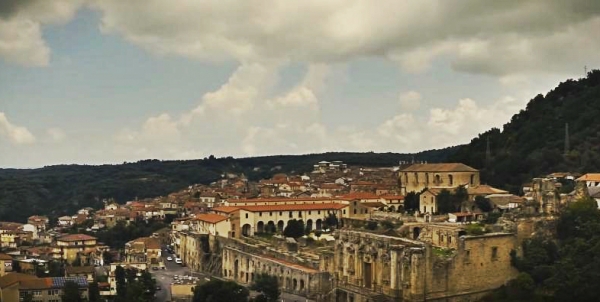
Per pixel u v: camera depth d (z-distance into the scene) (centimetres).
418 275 19800
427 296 19900
